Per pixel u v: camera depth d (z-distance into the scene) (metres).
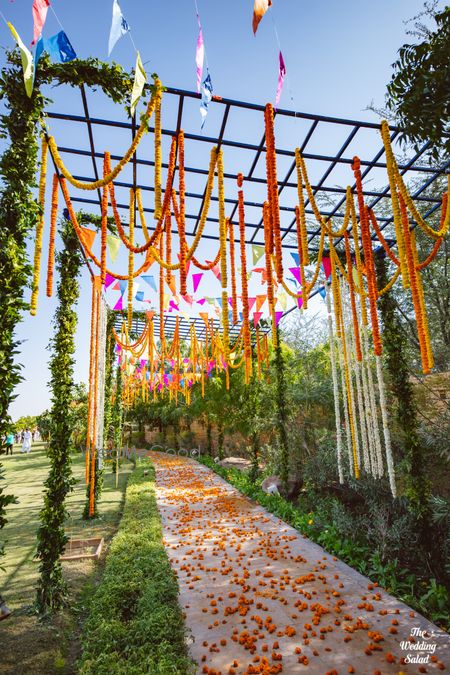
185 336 11.72
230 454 17.88
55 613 3.81
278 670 2.84
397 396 5.36
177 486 10.80
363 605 3.75
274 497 8.05
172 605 3.59
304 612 3.75
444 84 2.62
